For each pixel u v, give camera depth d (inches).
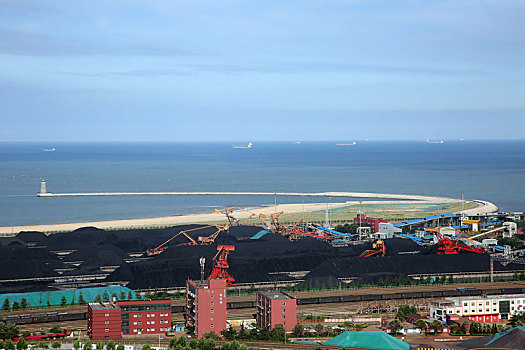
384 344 6796.3
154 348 6786.4
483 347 6663.4
